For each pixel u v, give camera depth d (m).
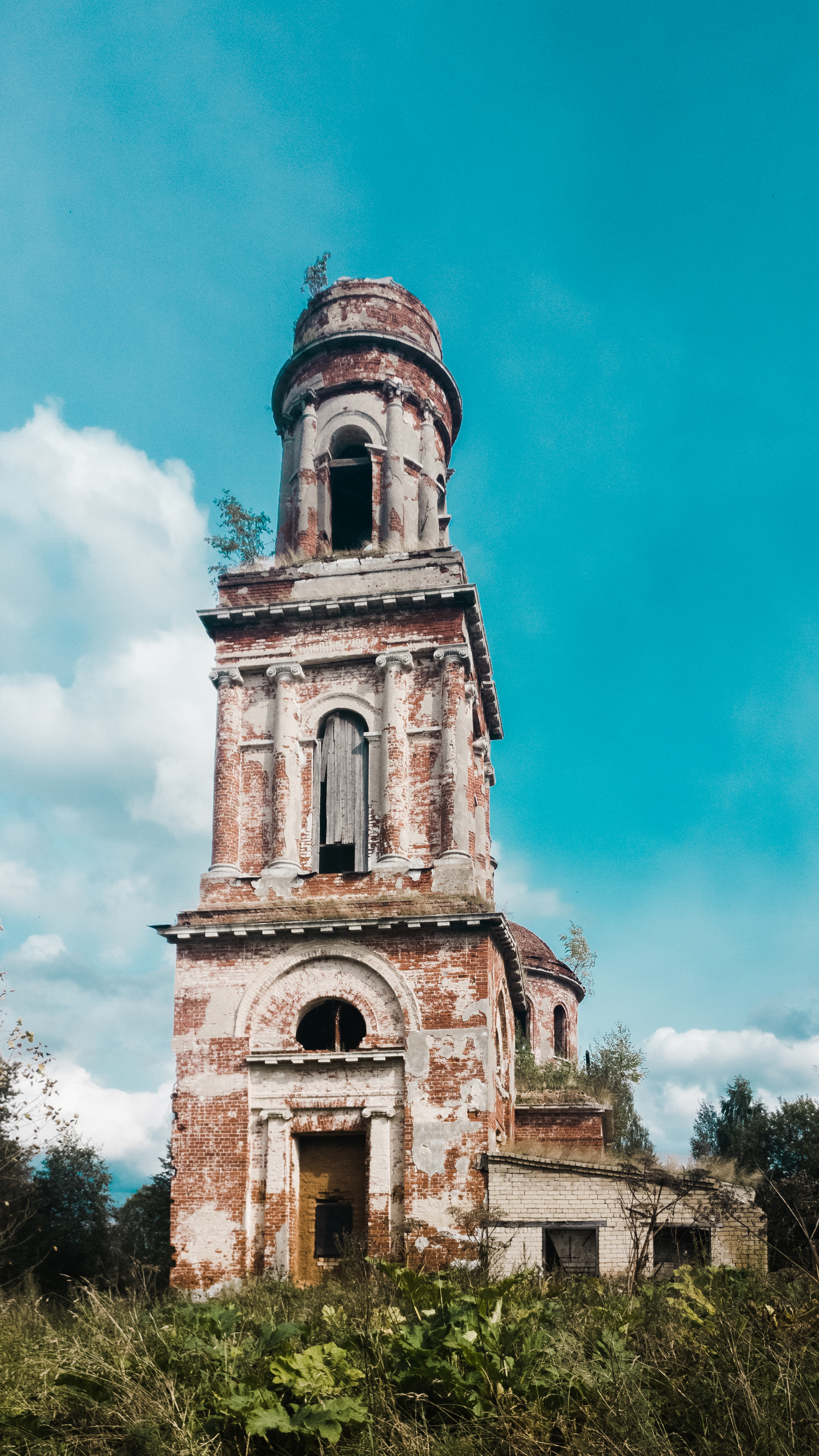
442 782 24.55
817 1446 7.39
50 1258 28.59
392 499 28.05
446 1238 20.66
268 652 26.28
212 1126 22.39
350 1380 8.73
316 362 30.17
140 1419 8.07
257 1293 18.25
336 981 22.95
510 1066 28.38
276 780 25.11
